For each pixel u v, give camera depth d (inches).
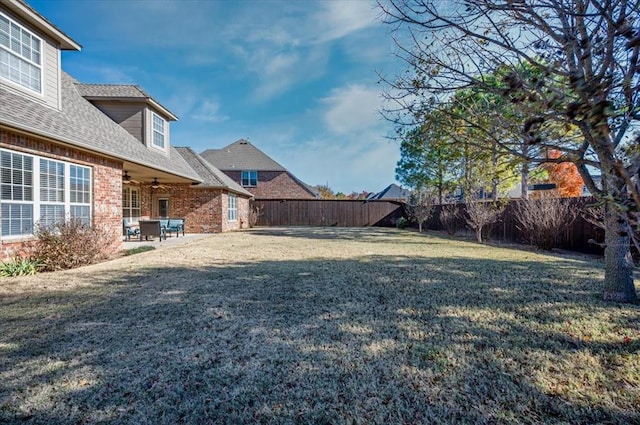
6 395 93.1
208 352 119.2
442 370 105.3
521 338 129.0
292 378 101.7
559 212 382.9
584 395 91.0
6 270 243.4
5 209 252.1
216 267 280.5
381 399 90.9
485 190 548.1
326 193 1803.6
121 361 112.7
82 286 214.4
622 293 174.2
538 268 268.8
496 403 88.0
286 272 257.4
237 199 831.1
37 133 258.2
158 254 362.6
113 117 496.7
